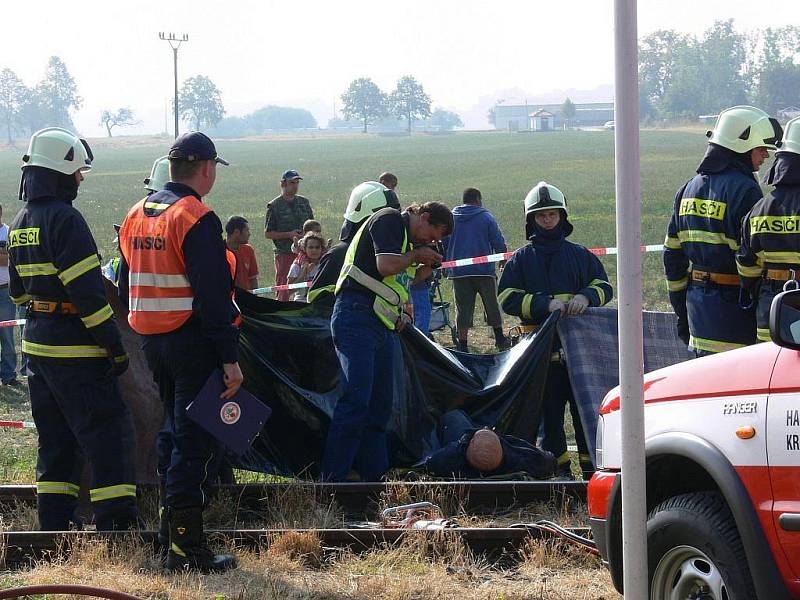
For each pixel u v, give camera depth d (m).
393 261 9.73
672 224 9.85
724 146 9.42
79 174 8.69
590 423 10.73
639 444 5.89
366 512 9.63
